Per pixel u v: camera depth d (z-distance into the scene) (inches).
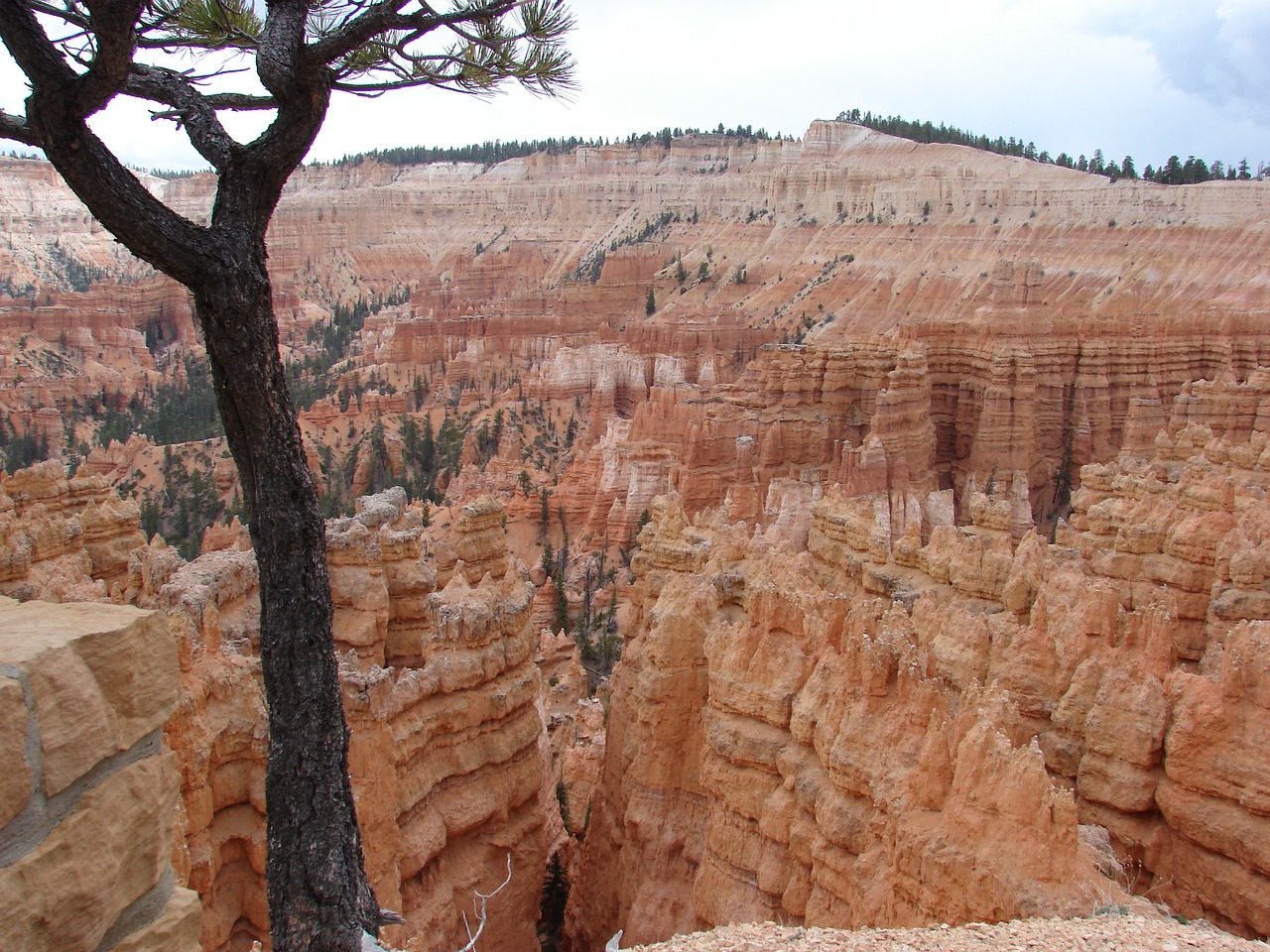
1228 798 820.6
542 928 1322.6
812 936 613.3
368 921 542.0
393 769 962.7
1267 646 846.5
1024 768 695.1
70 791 308.0
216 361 503.8
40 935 291.6
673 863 1115.3
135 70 503.5
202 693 845.2
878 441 3235.7
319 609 535.8
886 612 1058.7
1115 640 1075.3
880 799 798.5
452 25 534.0
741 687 991.0
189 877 759.7
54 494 1582.2
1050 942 583.2
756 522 3412.9
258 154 504.7
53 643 307.1
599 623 2741.1
